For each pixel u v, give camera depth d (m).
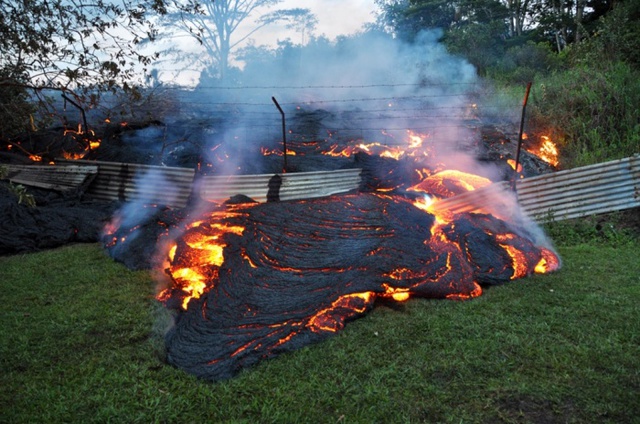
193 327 4.82
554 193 8.41
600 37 15.95
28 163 10.12
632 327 4.79
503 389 3.88
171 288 5.96
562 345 4.50
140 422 3.59
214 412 3.69
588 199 8.34
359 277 5.61
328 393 3.89
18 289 6.11
